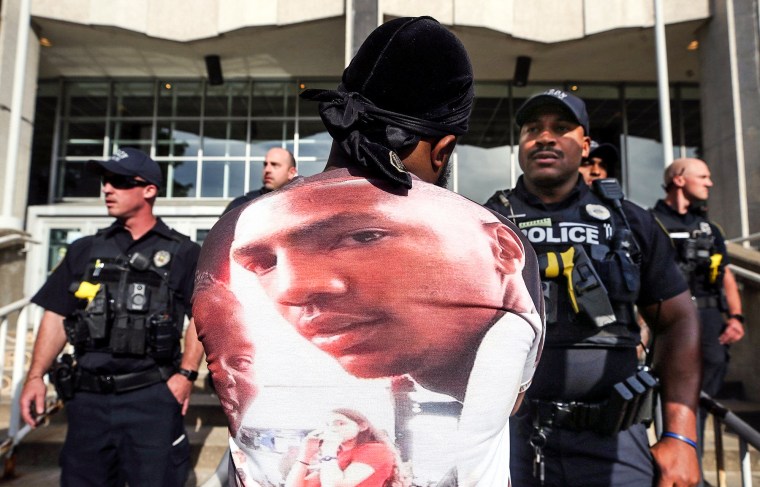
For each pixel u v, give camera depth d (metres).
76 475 2.35
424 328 0.71
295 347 0.71
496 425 0.73
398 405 0.69
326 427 0.69
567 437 1.56
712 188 8.78
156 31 9.45
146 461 2.36
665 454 1.46
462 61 0.83
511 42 9.47
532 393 1.61
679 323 1.60
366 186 0.79
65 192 10.70
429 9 9.06
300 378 0.70
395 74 0.81
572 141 1.71
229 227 0.80
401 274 0.72
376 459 0.68
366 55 0.83
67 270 2.58
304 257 0.74
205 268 0.78
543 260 1.61
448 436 0.69
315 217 0.77
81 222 10.18
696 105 10.89
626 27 9.02
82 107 10.95
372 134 0.83
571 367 1.58
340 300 0.71
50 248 10.14
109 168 2.46
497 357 0.72
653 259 1.65
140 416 2.37
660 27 6.87
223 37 9.50
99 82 11.00
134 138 10.86
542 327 0.80
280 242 0.76
